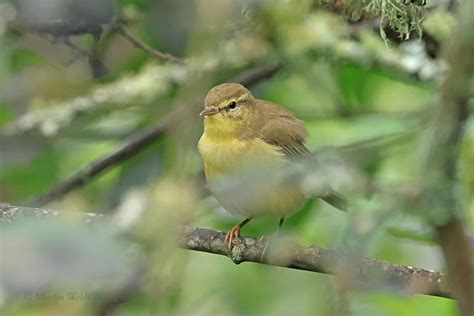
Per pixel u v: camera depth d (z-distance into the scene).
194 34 6.49
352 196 5.34
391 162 11.45
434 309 13.12
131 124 14.66
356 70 14.28
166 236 4.77
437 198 4.09
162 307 5.38
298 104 15.49
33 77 12.95
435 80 11.73
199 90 6.59
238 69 13.42
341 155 6.05
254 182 6.52
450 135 4.14
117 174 14.57
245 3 6.71
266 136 12.23
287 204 10.61
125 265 4.20
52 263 4.00
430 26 10.16
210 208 11.86
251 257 9.59
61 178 15.09
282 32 8.54
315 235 13.34
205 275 13.23
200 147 12.30
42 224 4.08
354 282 7.46
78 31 11.19
